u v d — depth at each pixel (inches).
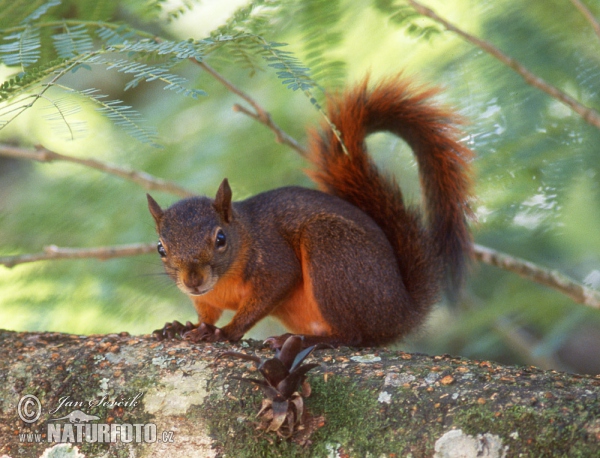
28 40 254.7
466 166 341.4
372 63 376.2
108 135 432.1
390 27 346.3
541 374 212.7
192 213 319.0
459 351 504.7
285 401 208.4
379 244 311.0
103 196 419.8
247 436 214.1
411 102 345.4
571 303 411.5
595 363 590.2
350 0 317.1
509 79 332.8
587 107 319.6
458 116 340.2
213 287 308.0
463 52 350.0
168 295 418.9
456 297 346.6
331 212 315.0
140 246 383.9
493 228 358.0
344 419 210.1
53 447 226.4
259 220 324.5
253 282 316.5
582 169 323.3
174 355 239.9
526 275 367.2
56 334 260.1
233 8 343.6
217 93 409.4
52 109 209.0
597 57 332.5
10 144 468.1
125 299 412.5
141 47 233.0
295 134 412.5
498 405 198.8
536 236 380.2
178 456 219.1
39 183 443.5
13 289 414.3
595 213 337.4
